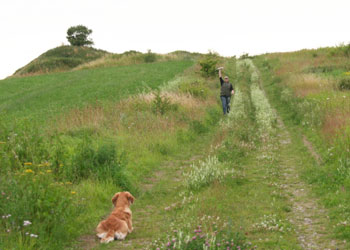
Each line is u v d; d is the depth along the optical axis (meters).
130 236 6.25
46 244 5.64
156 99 18.61
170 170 11.16
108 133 14.12
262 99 24.38
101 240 5.89
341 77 24.72
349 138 10.43
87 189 8.28
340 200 7.37
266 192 8.41
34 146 9.18
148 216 7.36
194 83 26.52
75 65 72.69
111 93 27.44
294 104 20.06
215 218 6.71
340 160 9.23
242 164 11.08
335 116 13.94
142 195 8.62
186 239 5.07
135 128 14.99
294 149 12.66
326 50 47.75
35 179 6.62
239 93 26.75
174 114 17.80
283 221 6.65
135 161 11.34
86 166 9.30
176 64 49.16
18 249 5.20
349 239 5.78
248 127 15.30
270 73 36.97
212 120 18.73
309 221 6.70
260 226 6.30
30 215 6.05
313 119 15.24
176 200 8.26
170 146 13.54
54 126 14.84
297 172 10.01
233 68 43.12
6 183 6.43
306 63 37.19
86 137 10.50
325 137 12.41
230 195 8.24
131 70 44.59
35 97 30.03
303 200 7.87
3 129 10.00
